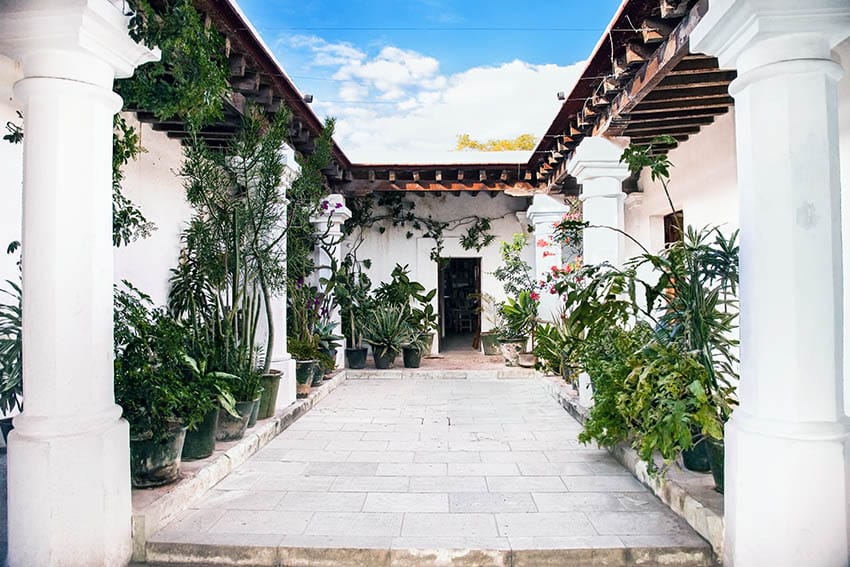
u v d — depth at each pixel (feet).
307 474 11.49
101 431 7.61
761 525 7.09
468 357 30.12
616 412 11.67
